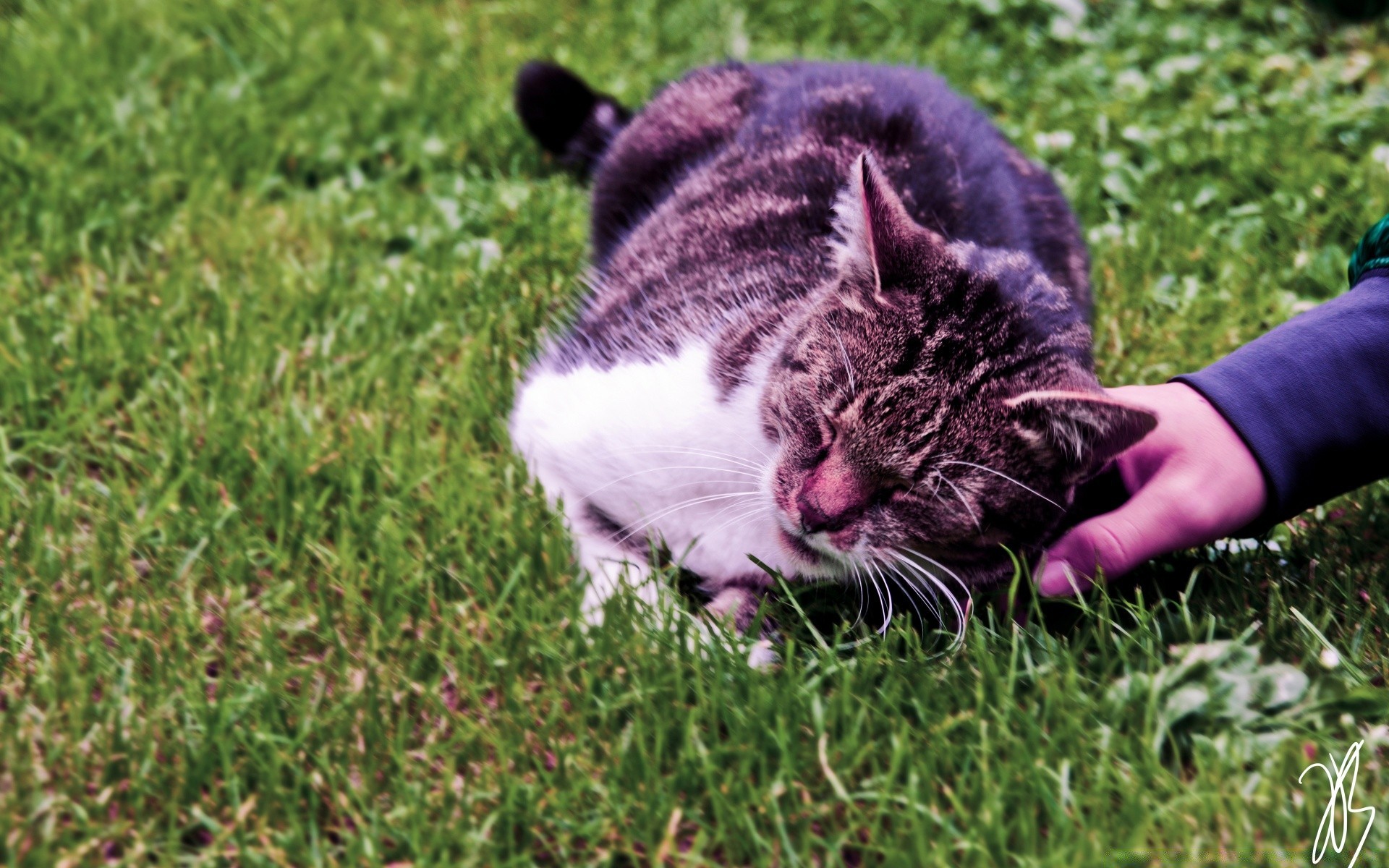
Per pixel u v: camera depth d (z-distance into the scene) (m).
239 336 1.10
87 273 1.14
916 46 1.47
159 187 1.22
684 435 0.99
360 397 1.08
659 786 0.89
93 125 1.26
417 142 1.30
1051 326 0.98
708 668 0.94
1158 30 1.50
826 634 0.99
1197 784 0.89
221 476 1.02
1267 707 0.92
